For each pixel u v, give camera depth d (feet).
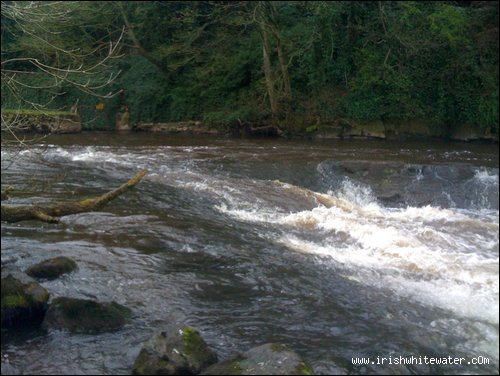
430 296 25.30
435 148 57.72
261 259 27.84
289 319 21.84
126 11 71.36
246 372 16.39
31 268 23.40
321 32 68.33
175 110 77.46
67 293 22.29
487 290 26.43
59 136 66.08
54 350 18.80
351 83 67.72
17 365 17.93
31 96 70.59
